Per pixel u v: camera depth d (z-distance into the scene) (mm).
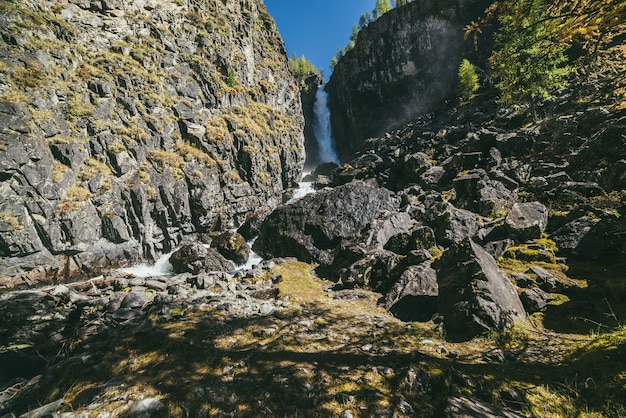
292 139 47750
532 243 9781
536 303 6809
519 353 5188
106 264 19984
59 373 5609
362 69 76625
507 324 5996
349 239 12961
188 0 35938
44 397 5008
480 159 20359
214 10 39406
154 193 23438
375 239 12352
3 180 16422
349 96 78812
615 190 11359
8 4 20422
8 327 9039
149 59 28594
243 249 19031
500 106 35062
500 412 3572
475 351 5480
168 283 12641
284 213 17219
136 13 29406
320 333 6668
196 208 27109
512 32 5945
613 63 25891
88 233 19359
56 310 10148
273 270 12500
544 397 3926
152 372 5266
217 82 35094
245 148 33812
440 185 20781
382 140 52906
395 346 5891
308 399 4273
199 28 35875
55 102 20188
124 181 22219
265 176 36219
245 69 41562
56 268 17828
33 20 21125
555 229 10648
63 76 21469
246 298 9359
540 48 6414
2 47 18797
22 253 16594
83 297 11641
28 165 17312
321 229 15188
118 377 5164
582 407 3730
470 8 63438
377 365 4973
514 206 11328
